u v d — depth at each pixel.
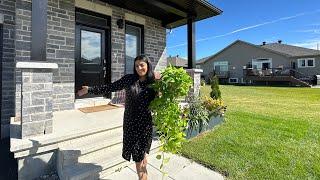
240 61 30.62
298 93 15.81
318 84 24.30
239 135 5.02
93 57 6.02
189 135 4.72
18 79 4.29
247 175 3.24
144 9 6.66
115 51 6.34
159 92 2.58
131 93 2.65
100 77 6.18
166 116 2.52
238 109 8.77
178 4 5.86
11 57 4.86
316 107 9.44
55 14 5.07
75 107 5.48
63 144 3.21
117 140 3.59
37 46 3.04
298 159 3.78
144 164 2.78
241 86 23.59
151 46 7.43
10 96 4.87
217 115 5.91
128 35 6.91
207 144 4.41
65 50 5.25
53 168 3.15
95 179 3.04
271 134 5.15
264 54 28.62
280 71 25.45
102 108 5.54
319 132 5.40
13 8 4.84
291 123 6.31
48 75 3.14
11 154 3.85
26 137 2.96
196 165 3.58
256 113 7.87
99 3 5.94
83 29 5.80
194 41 6.57
